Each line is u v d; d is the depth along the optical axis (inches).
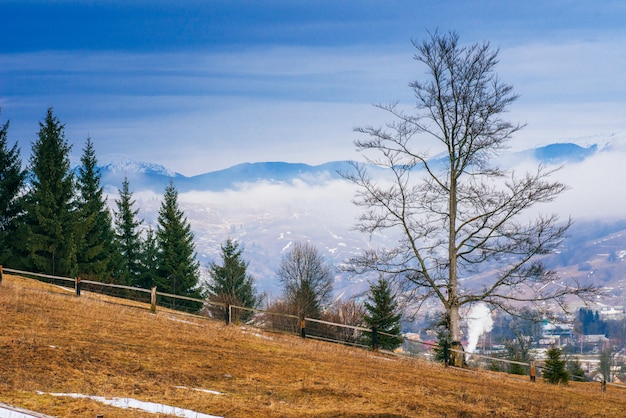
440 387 982.4
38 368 708.7
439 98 1517.0
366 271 1510.8
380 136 1526.8
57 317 1088.8
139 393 665.6
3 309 1074.7
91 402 597.6
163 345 967.6
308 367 976.3
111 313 1259.2
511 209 1459.2
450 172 1521.9
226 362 909.8
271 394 737.6
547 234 1433.3
